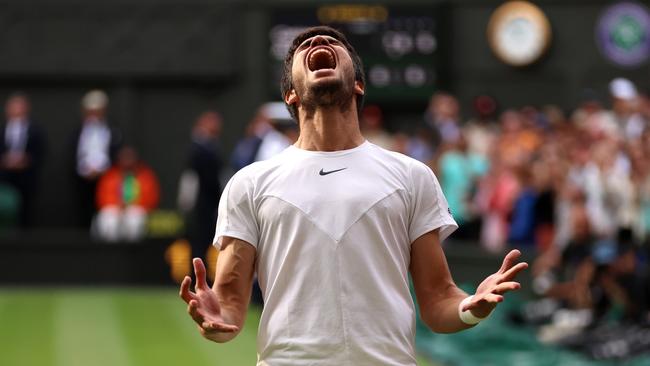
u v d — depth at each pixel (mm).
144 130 47312
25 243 38250
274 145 33969
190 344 26344
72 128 46969
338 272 9500
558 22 47281
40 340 26906
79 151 42406
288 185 9695
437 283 9945
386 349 9500
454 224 9938
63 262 38406
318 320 9477
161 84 47406
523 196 29359
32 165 41938
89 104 42688
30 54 46781
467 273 30453
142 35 47156
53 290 37312
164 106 47375
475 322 9547
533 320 26312
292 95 10250
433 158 35094
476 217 33031
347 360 9430
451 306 9734
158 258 38469
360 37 46344
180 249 38469
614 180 25578
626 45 47062
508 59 47250
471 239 33125
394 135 46938
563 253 26453
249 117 47156
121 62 47062
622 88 31094
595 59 47188
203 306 9328
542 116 40594
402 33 46344
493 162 33031
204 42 47188
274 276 9648
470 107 47188
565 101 47188
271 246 9695
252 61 47094
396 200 9695
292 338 9516
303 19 46625
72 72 46844
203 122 35344
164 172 47312
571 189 26297
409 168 9906
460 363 22797
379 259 9594
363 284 9508
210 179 34938
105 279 38406
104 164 42312
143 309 32281
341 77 9688
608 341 22688
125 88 47188
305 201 9602
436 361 23594
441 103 38094
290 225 9609
